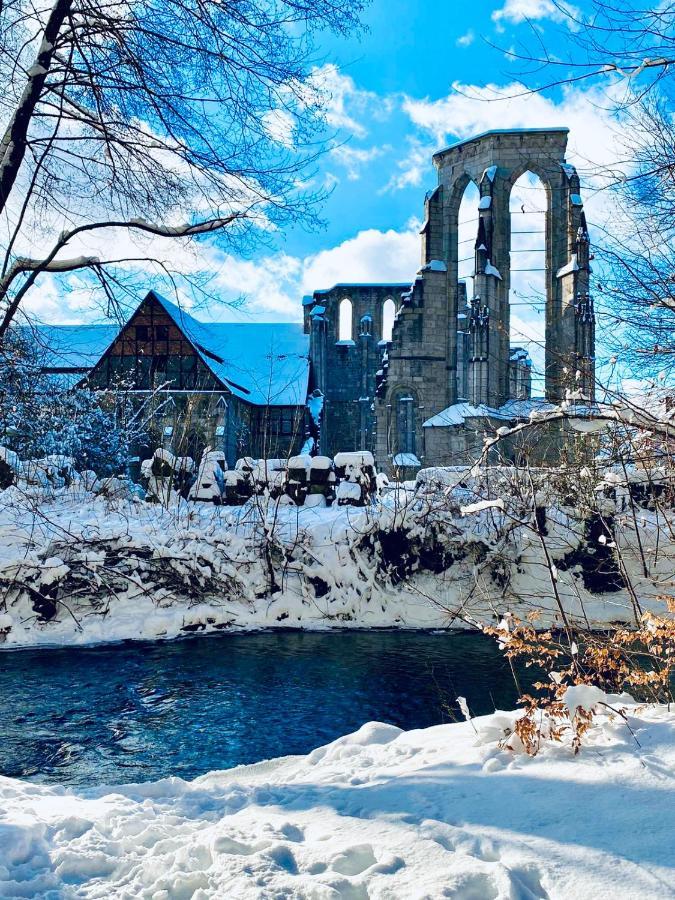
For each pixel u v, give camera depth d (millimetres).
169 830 4609
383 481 25688
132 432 31984
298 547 21219
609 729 5340
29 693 13781
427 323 43375
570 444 12055
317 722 11734
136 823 4727
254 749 10539
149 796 6082
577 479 10633
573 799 4207
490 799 4383
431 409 43250
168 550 20641
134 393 37688
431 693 13305
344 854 3814
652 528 12008
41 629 18859
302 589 20906
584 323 34344
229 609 20406
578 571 18922
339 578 20875
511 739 5391
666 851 3496
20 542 20141
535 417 6750
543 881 3410
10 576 19094
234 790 5758
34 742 11016
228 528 21906
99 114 8820
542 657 14680
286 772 6547
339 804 4699
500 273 41250
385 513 21438
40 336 9852
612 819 3898
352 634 19375
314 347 60156
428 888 3336
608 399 7324
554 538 19141
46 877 3879
